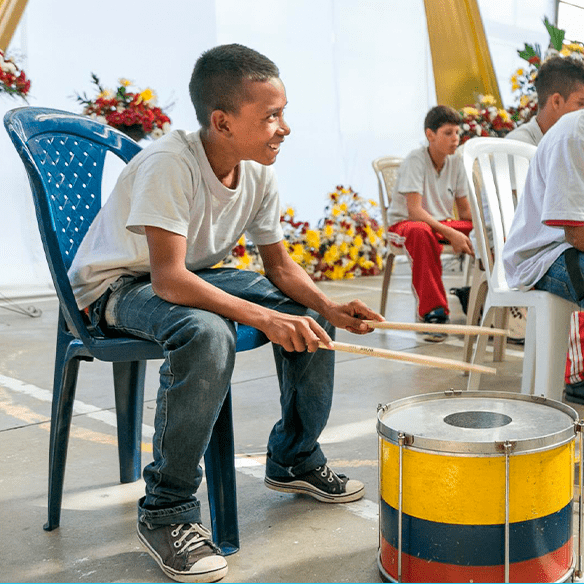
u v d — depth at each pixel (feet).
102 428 7.87
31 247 17.16
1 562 4.96
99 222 5.50
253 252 18.56
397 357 4.75
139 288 5.20
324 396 5.60
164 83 18.16
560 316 6.68
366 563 4.81
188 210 5.07
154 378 10.03
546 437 3.99
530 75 17.13
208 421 4.61
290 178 20.06
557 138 6.37
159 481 4.74
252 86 4.91
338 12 20.34
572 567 4.40
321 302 5.61
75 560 4.98
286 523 5.45
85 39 17.06
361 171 21.17
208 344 4.51
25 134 5.37
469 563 4.01
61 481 5.42
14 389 9.46
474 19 21.40
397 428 4.25
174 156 5.02
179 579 4.61
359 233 20.15
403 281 19.16
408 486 4.13
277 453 5.89
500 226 7.79
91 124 6.02
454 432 4.15
